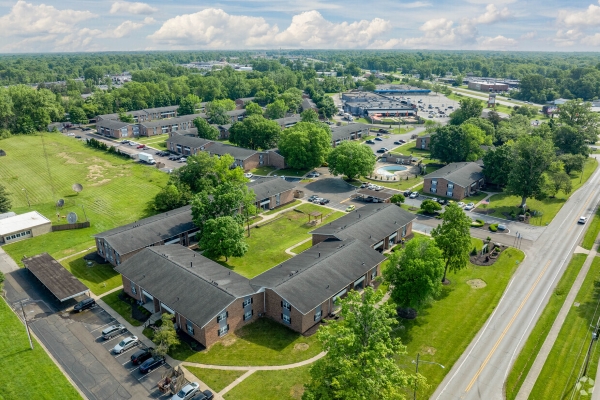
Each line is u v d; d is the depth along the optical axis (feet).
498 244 321.93
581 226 355.36
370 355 150.20
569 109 628.69
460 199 418.10
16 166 513.45
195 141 575.38
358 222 308.81
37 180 463.83
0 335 218.59
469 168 458.50
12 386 185.16
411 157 554.05
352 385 148.05
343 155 455.22
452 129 513.04
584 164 487.20
